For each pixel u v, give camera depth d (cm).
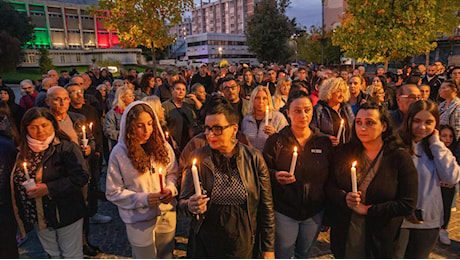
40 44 6725
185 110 426
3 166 245
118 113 502
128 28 984
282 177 221
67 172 253
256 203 214
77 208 258
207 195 205
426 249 229
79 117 376
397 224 213
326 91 348
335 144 283
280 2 3391
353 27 948
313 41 3578
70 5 7044
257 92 346
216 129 200
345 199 215
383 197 207
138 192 234
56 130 254
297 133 241
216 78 875
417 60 3600
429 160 229
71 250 258
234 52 8706
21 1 6384
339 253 225
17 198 245
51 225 244
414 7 850
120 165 232
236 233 207
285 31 3350
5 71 4291
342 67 2862
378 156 210
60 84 1097
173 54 9588
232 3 10656
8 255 252
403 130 238
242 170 207
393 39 862
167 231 252
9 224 251
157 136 243
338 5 4528
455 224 387
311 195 236
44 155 244
